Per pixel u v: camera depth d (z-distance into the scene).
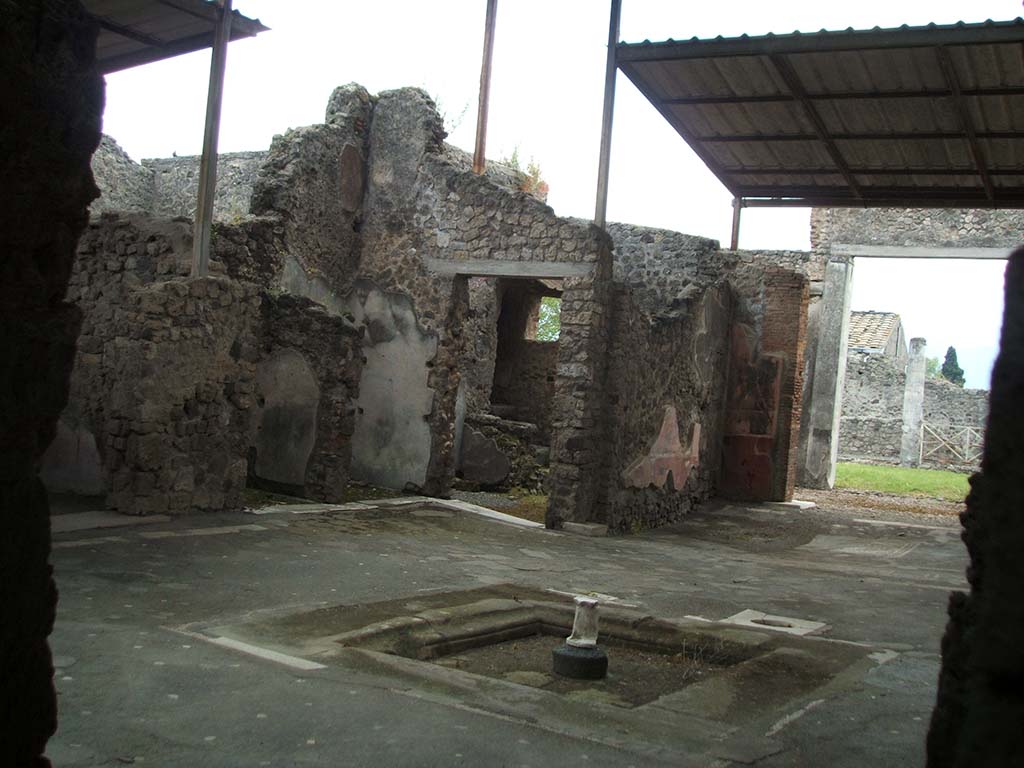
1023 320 1.33
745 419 15.54
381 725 3.82
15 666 1.84
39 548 1.90
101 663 4.34
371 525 9.86
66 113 1.95
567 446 11.20
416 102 13.17
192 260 9.21
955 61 9.99
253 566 7.03
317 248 12.84
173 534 7.92
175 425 8.80
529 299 18.22
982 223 19.02
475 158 12.70
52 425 1.97
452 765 3.47
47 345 1.92
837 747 4.08
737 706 4.61
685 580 8.58
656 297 15.80
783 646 5.97
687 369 13.82
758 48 10.30
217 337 9.16
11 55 1.82
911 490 20.30
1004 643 1.28
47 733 1.92
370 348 13.16
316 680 4.36
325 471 10.89
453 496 13.48
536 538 10.34
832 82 11.01
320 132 12.80
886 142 12.72
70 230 2.02
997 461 1.34
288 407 11.21
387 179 13.28
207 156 9.14
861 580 9.47
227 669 4.41
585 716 4.19
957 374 62.31
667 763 3.68
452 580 7.38
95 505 8.80
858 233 19.72
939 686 2.08
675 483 13.52
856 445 32.06
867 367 34.41
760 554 11.04
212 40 9.25
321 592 6.41
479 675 4.88
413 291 12.88
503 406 17.50
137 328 8.55
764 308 15.52
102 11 8.88
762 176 14.84
